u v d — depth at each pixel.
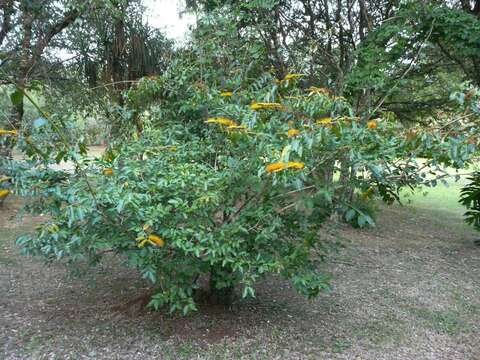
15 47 7.75
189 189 3.03
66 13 7.91
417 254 6.86
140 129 4.10
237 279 3.26
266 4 4.82
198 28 4.27
